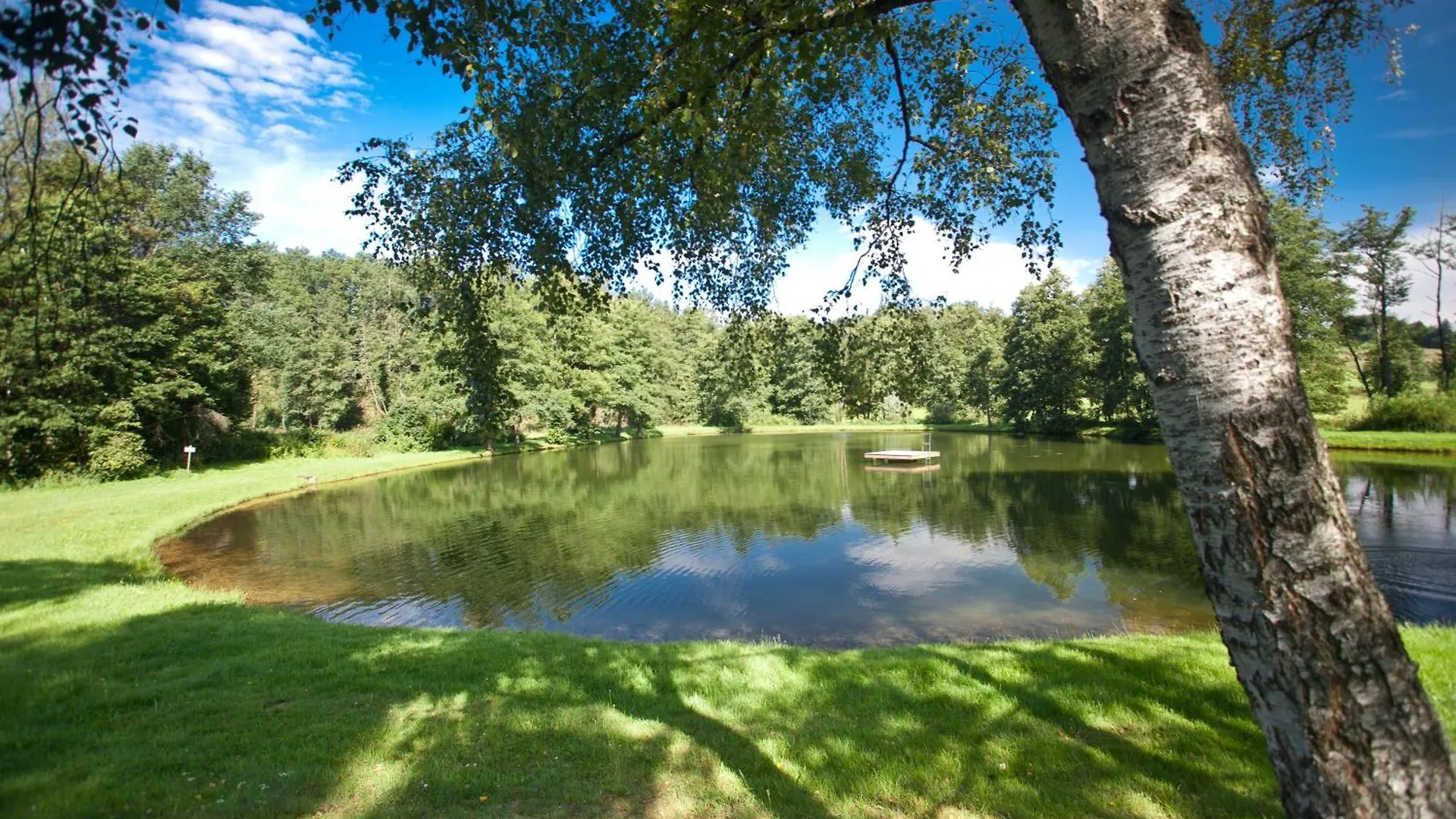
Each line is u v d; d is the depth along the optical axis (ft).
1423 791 5.24
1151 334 6.00
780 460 119.24
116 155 12.32
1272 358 5.56
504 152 14.67
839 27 11.28
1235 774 11.70
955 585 38.73
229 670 19.15
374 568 44.86
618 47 14.23
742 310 21.81
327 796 12.10
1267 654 5.47
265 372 160.56
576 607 36.19
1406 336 128.88
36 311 16.02
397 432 135.95
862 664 18.85
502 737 14.48
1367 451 89.40
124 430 84.64
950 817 11.02
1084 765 12.35
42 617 25.82
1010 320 167.32
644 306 207.82
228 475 93.09
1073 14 6.17
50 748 13.97
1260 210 5.82
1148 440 128.16
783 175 19.36
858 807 11.50
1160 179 5.84
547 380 150.92
